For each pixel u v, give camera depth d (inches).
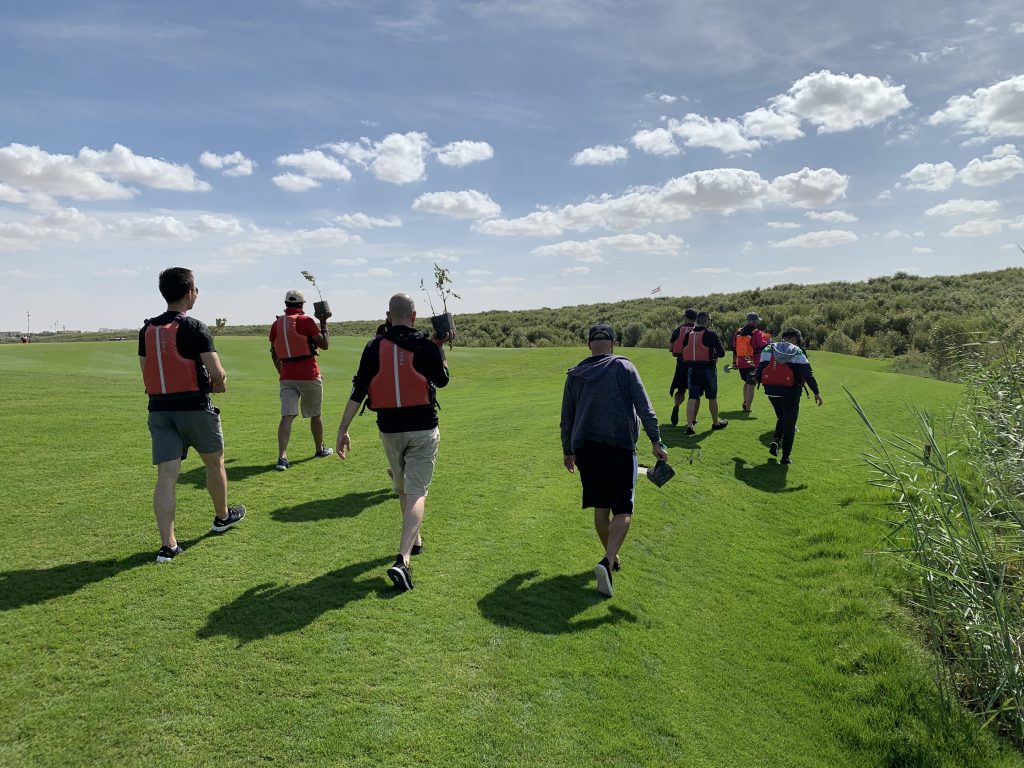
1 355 721.6
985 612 173.9
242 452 300.4
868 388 617.9
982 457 237.6
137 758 102.0
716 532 255.3
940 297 1845.5
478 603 162.6
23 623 134.6
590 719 127.9
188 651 129.6
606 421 181.9
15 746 101.8
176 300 172.6
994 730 154.4
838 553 243.8
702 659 163.3
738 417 468.1
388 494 239.8
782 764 131.8
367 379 173.5
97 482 231.9
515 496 249.0
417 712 120.0
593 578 189.5
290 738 109.7
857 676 168.7
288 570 169.5
